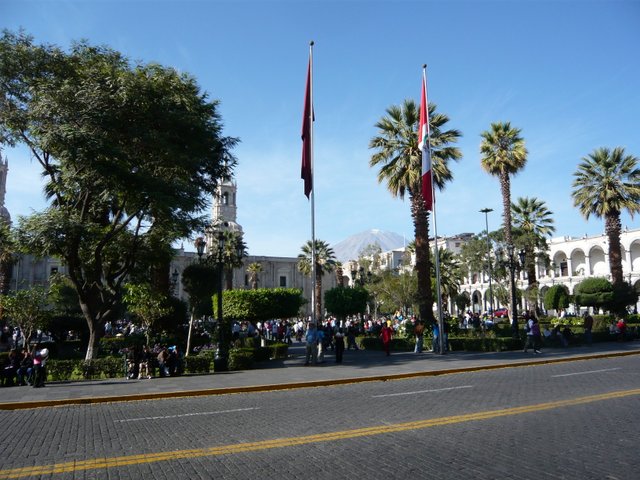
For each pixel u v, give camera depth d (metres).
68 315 31.72
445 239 84.50
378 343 26.86
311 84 21.83
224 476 5.66
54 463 6.29
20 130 18.16
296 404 10.74
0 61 17.33
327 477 5.57
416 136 28.56
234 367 18.55
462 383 13.36
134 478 5.63
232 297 25.77
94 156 16.73
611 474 5.46
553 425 7.81
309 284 95.62
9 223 19.12
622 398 10.03
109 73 17.83
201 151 20.22
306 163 21.33
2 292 31.55
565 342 24.78
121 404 11.70
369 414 9.14
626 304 36.09
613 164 36.56
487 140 38.66
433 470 5.73
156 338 25.94
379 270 56.59
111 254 22.80
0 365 15.44
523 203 49.69
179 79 19.58
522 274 69.69
